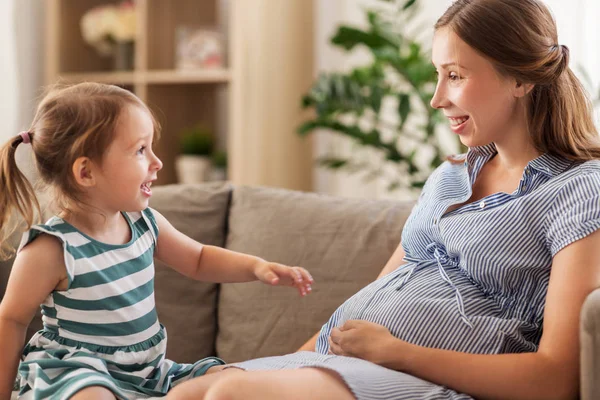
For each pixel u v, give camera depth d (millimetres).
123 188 1305
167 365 1391
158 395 1320
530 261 1282
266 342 1711
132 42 3691
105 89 1345
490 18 1299
